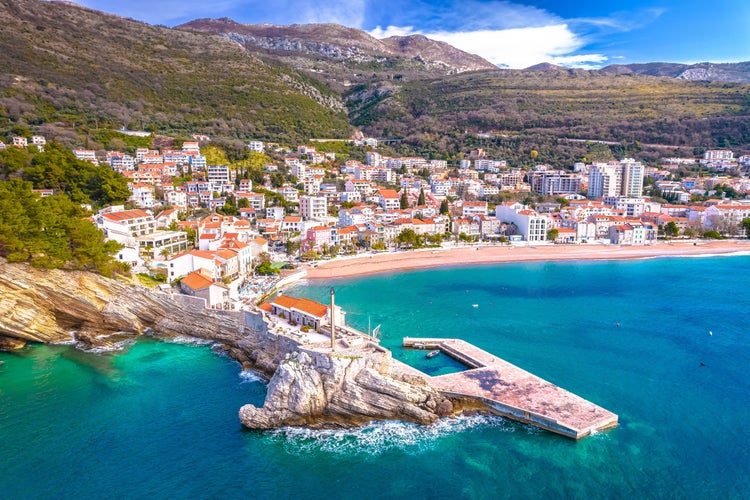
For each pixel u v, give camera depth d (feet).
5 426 226.79
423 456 208.44
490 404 240.94
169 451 211.61
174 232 510.99
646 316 390.42
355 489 189.88
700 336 344.49
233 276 455.22
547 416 226.58
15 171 530.68
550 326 367.04
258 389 263.70
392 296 451.12
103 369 286.46
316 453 211.41
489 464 202.59
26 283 314.76
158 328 342.03
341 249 642.22
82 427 227.20
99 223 463.42
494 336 345.72
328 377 236.84
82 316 332.80
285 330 288.92
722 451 210.59
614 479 193.26
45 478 193.98
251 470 200.64
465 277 531.09
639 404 248.32
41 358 301.43
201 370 286.25
